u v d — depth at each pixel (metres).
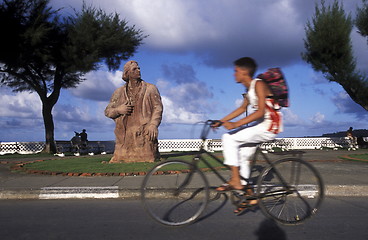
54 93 21.08
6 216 4.21
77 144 20.52
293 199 3.79
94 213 4.34
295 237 3.28
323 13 19.14
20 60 18.45
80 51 20.05
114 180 6.59
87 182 6.34
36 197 5.45
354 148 21.97
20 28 17.92
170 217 3.67
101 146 22.55
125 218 4.06
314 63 19.44
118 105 9.91
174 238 3.27
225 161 3.68
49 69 21.58
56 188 5.64
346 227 3.61
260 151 3.82
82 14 20.00
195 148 22.00
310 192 3.81
